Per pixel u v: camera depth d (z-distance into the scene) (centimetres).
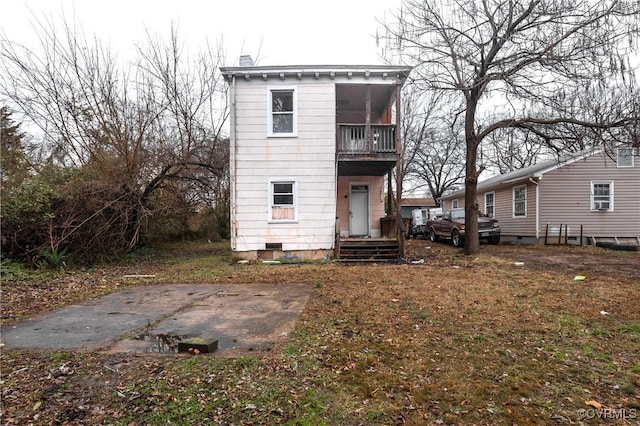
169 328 487
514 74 1116
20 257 988
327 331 461
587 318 503
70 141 1334
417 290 687
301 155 1195
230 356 384
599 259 1131
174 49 1432
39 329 488
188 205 1545
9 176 1120
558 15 1027
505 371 343
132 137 1345
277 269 992
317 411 280
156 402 295
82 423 269
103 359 380
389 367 355
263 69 1162
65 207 1045
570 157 1488
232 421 269
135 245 1363
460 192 2425
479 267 988
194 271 987
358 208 1428
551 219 1617
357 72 1168
